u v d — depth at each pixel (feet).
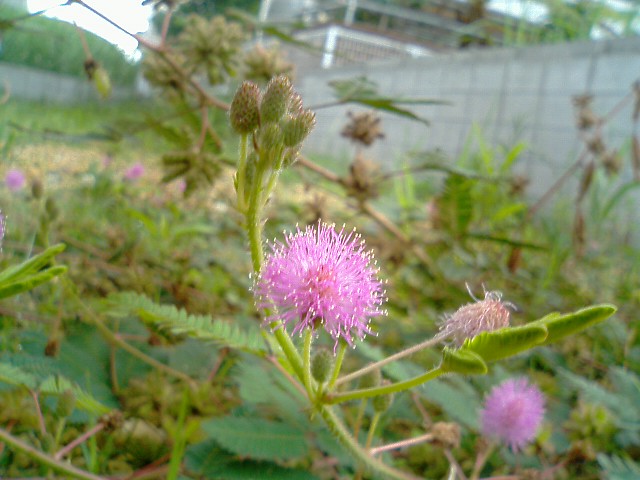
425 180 1.51
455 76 2.43
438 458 0.45
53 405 0.35
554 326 0.23
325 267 0.27
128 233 0.77
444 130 2.45
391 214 0.99
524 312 0.78
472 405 0.45
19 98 2.80
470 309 0.26
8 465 0.35
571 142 1.82
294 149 0.28
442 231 0.81
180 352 0.47
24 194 0.86
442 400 0.45
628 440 0.46
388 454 0.39
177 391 0.42
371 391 0.27
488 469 0.45
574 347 0.68
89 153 1.62
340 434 0.28
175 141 0.72
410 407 0.50
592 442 0.46
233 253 0.86
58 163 1.39
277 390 0.38
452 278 0.79
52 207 0.41
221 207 1.09
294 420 0.36
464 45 3.42
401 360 0.50
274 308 0.28
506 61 2.16
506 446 0.41
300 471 0.33
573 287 0.88
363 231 0.92
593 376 0.66
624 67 1.71
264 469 0.33
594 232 1.17
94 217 0.90
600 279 0.97
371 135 0.82
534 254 1.05
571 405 0.57
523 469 0.44
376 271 0.29
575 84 1.86
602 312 0.22
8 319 0.49
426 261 0.83
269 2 3.44
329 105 0.62
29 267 0.26
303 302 0.27
